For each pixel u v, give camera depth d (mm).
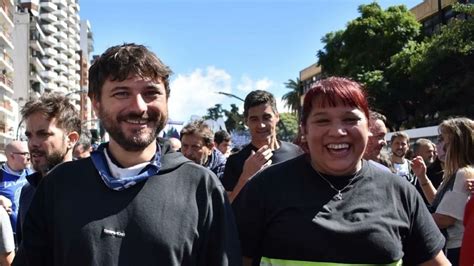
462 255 3049
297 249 2402
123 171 2121
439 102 27359
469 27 24984
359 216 2410
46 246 2139
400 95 28703
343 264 2344
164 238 1982
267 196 2559
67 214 2049
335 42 35000
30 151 3521
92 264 1954
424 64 26438
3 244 3727
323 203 2453
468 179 3918
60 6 104812
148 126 2160
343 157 2467
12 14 56812
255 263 2605
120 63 2119
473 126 4125
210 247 2109
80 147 5535
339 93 2463
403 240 2525
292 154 4504
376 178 2561
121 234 1984
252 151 4672
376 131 4426
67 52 107500
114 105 2127
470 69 25406
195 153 6527
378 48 31734
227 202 2195
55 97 3613
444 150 4406
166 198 2057
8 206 4098
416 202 2592
